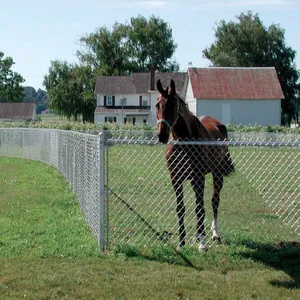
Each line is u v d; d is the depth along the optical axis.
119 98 70.06
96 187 7.80
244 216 10.03
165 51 79.50
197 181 7.56
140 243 7.79
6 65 99.75
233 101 55.00
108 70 77.19
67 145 14.93
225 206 11.07
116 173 15.54
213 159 7.98
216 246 7.67
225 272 6.62
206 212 10.37
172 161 7.53
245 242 7.89
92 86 75.00
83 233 8.45
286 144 7.21
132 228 8.77
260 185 13.13
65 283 6.10
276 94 55.50
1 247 7.49
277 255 7.29
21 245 7.62
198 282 6.19
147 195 12.23
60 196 12.27
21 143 25.77
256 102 55.25
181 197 7.59
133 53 79.25
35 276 6.33
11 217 9.78
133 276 6.37
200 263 6.92
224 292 5.88
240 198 12.05
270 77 57.06
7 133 27.39
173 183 7.60
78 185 11.34
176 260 7.03
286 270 6.70
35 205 11.09
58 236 8.20
